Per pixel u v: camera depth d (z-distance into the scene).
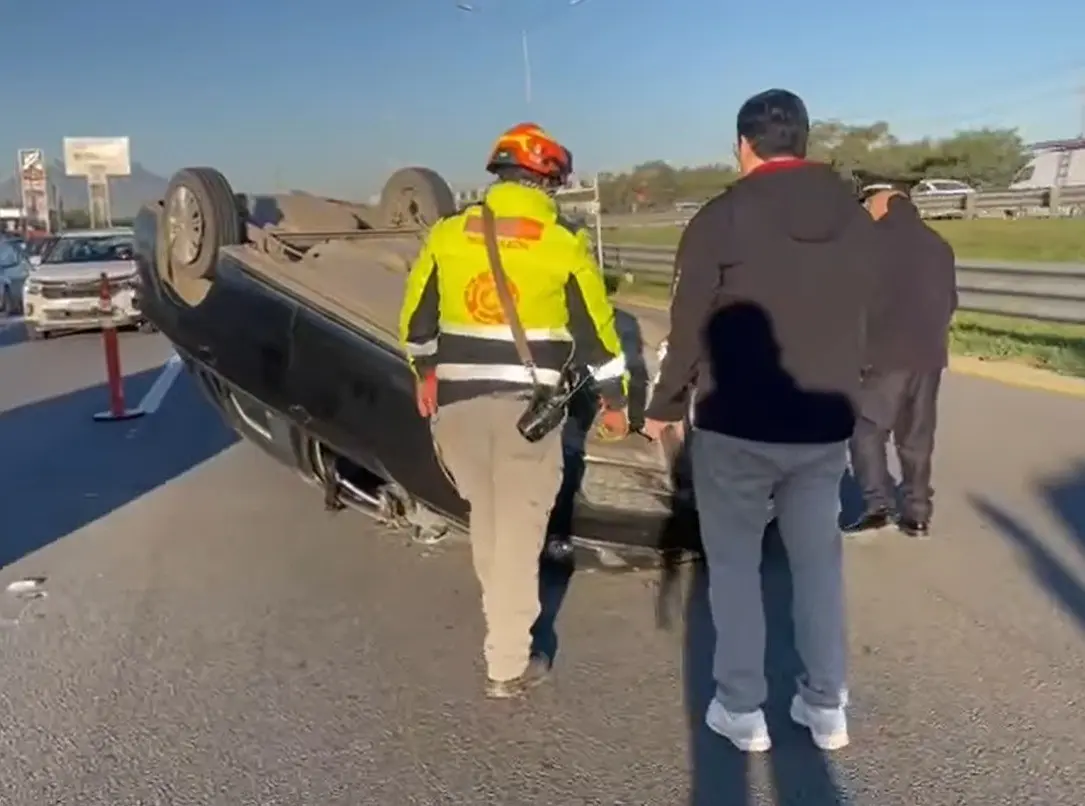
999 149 47.91
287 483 7.84
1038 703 4.22
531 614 4.36
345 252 6.20
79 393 12.63
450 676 4.57
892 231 5.96
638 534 5.14
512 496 4.25
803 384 3.61
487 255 4.09
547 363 4.19
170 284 6.41
